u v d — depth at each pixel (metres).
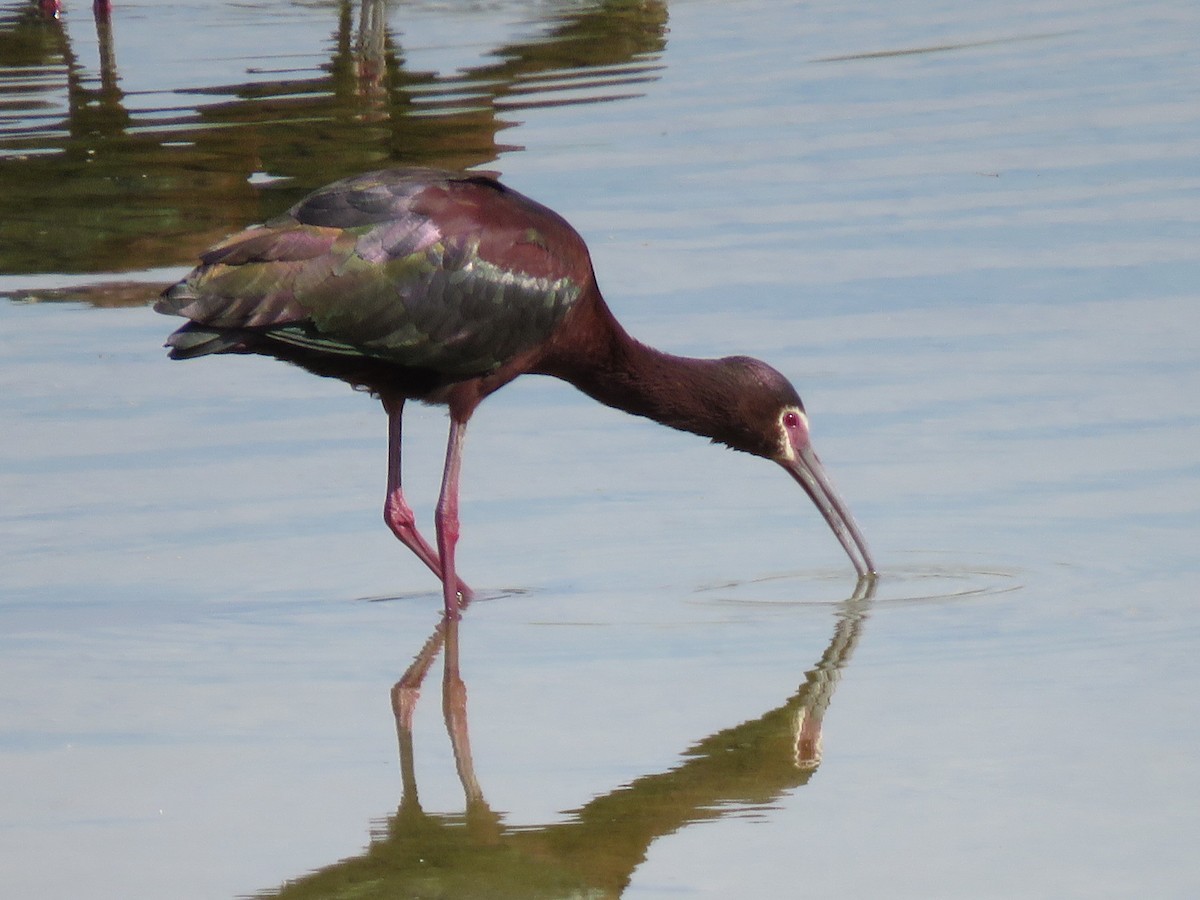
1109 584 11.91
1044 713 10.16
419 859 8.90
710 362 13.74
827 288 16.91
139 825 9.24
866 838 8.91
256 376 15.96
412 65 25.23
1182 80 22.64
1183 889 8.28
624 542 12.97
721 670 10.98
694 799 9.42
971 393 14.78
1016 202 18.88
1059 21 25.94
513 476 14.06
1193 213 18.28
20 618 11.88
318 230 12.23
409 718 10.48
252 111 23.27
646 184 19.81
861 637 11.38
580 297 13.23
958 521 12.91
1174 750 9.64
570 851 8.94
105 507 13.50
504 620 11.88
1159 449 13.67
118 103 23.91
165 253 18.83
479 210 12.76
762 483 13.94
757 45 25.52
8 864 8.84
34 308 17.53
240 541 13.02
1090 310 16.17
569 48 25.88
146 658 11.31
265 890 8.60
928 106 22.22
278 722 10.45
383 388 12.95
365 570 12.69
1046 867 8.52
